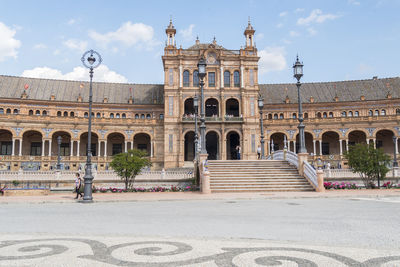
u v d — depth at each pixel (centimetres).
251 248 657
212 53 5838
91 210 1395
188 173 2989
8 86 5988
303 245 684
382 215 1139
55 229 910
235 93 5762
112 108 6297
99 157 5688
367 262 552
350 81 6806
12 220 1094
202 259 575
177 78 5719
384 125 5734
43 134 5525
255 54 5906
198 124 5594
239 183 2411
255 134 5669
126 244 703
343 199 1798
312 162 5409
